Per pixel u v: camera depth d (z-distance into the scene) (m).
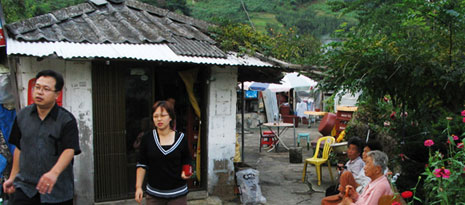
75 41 5.11
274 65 5.75
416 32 4.76
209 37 6.61
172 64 5.73
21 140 3.00
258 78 7.59
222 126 6.03
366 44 4.75
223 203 5.91
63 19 5.89
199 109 6.14
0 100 5.26
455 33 4.53
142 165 3.68
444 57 4.50
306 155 10.39
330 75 5.12
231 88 6.04
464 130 5.00
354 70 4.73
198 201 5.88
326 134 9.54
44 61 5.00
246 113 16.80
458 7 4.30
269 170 8.30
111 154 5.46
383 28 6.28
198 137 6.17
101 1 6.82
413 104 5.32
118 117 5.47
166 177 3.59
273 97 17.84
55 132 2.96
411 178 5.25
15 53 4.32
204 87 6.04
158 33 6.00
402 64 4.50
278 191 6.69
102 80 5.36
